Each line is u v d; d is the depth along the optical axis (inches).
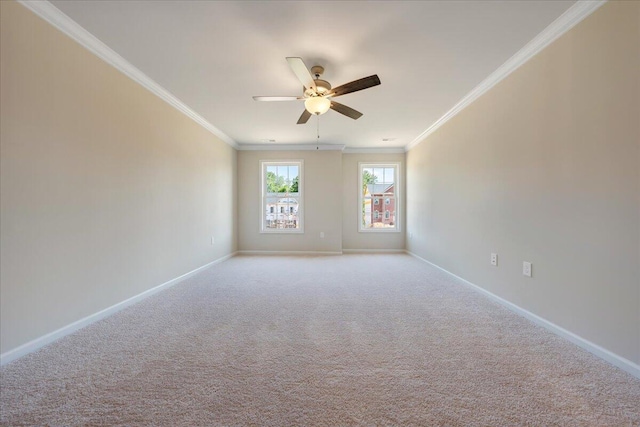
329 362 68.6
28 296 72.9
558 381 60.5
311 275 161.0
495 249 114.0
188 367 66.2
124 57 100.7
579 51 75.7
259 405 53.5
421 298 118.8
